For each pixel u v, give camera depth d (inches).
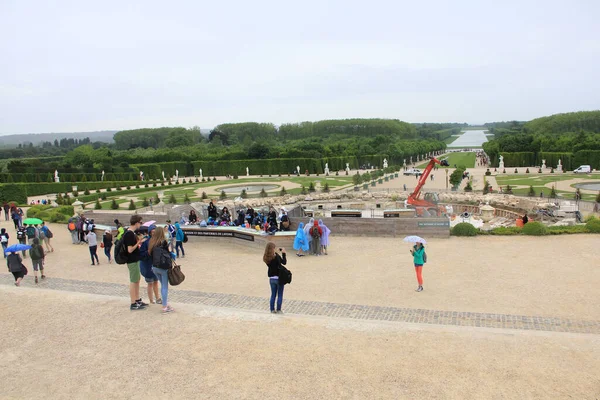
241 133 7588.6
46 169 3405.5
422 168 4520.2
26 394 389.1
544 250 1002.7
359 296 737.0
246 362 435.5
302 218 1264.8
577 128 6378.0
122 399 378.3
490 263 914.1
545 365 431.8
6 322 546.0
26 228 1136.8
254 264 971.9
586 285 762.8
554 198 1945.1
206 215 1658.5
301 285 805.2
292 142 6264.8
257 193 2650.1
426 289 766.5
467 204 2007.9
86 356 453.4
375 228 1204.5
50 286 802.8
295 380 402.0
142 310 577.6
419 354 453.4
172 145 6378.0
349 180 3361.2
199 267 952.9
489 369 422.9
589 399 374.3
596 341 490.6
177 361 439.2
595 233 1143.0
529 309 662.5
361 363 433.4
